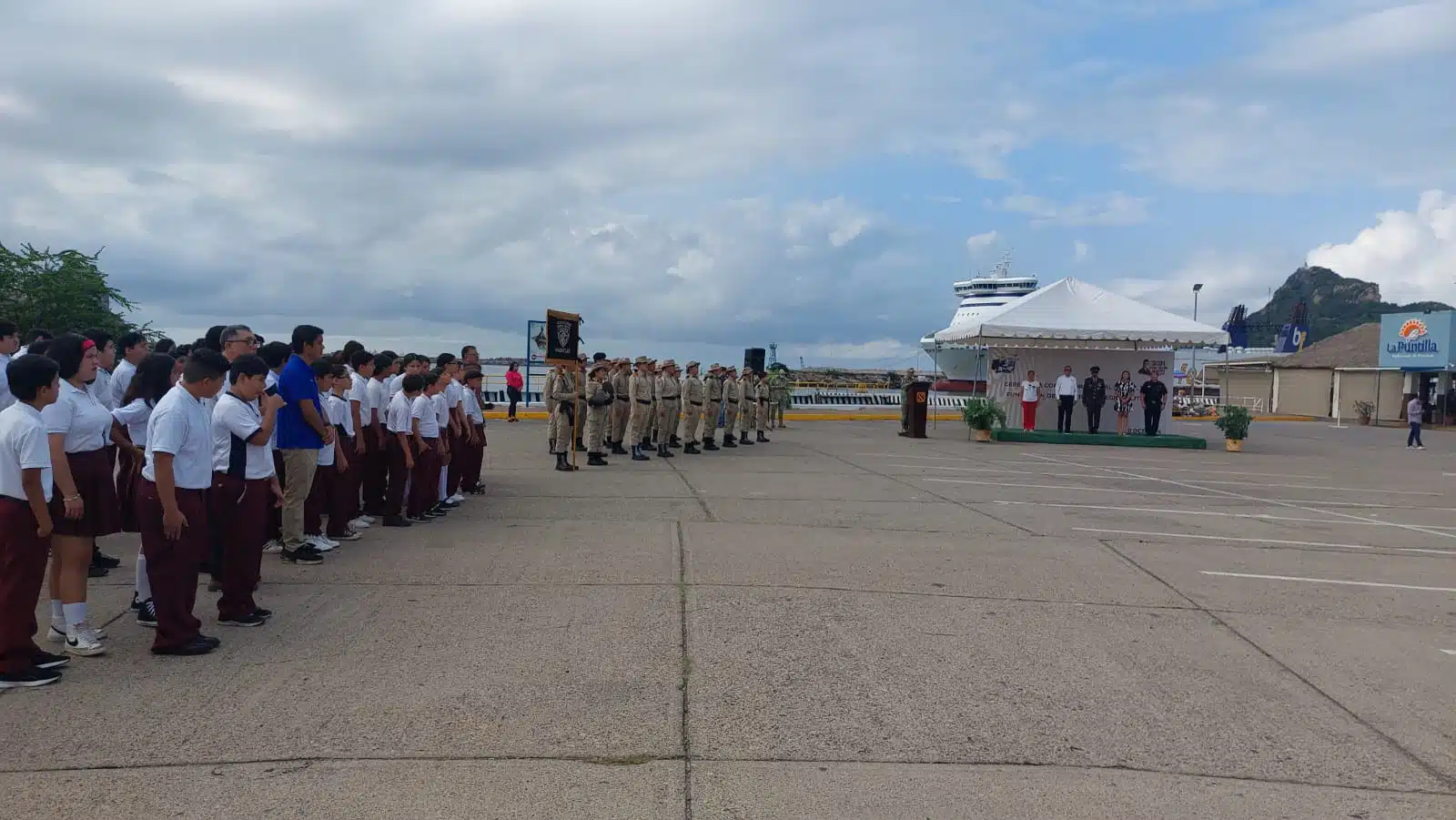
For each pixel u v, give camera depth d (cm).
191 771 419
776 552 900
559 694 517
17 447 516
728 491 1341
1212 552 973
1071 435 2480
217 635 616
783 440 2458
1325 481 1738
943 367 4725
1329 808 410
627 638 618
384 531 979
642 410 1748
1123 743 474
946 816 391
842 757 447
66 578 568
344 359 1061
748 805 397
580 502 1196
